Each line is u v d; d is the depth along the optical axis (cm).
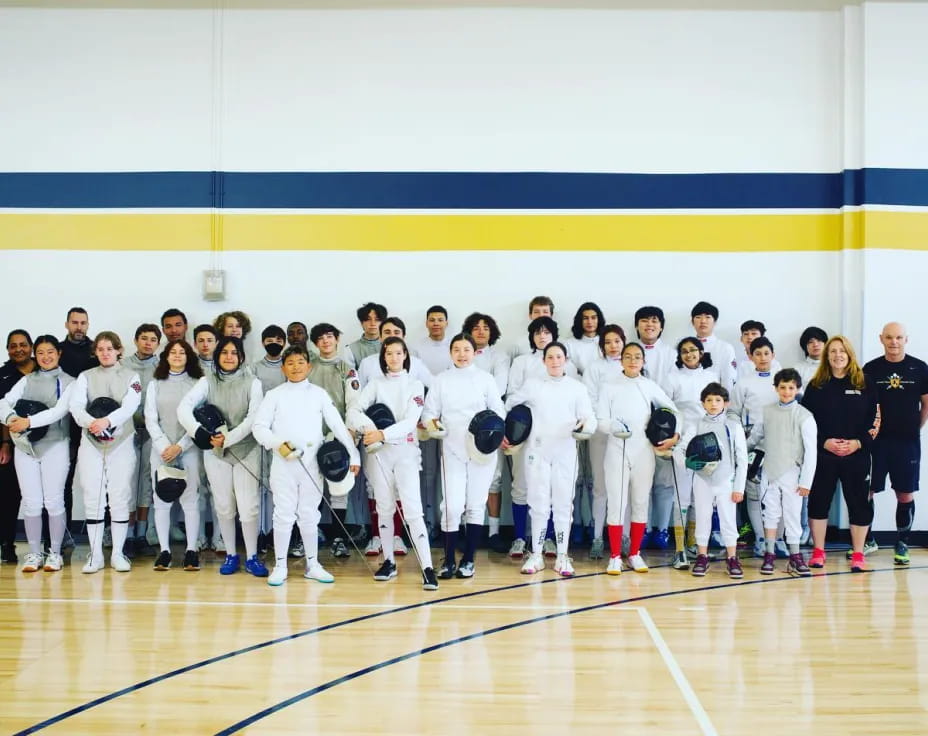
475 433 500
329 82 652
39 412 532
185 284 650
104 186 652
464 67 651
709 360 599
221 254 651
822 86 650
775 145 650
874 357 634
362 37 651
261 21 653
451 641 398
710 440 512
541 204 649
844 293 641
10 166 655
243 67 652
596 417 540
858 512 545
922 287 637
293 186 651
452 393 520
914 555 598
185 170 651
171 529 625
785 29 649
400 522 588
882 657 377
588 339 624
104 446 534
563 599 471
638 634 409
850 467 542
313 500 516
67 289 652
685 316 648
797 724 307
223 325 619
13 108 655
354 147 651
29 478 541
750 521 596
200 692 335
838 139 649
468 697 331
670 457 547
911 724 308
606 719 311
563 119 651
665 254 648
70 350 601
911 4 638
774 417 539
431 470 615
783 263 648
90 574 532
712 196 650
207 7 652
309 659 373
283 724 306
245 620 431
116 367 545
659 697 332
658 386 550
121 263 651
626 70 651
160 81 653
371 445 496
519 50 650
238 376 533
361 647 389
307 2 651
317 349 637
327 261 651
